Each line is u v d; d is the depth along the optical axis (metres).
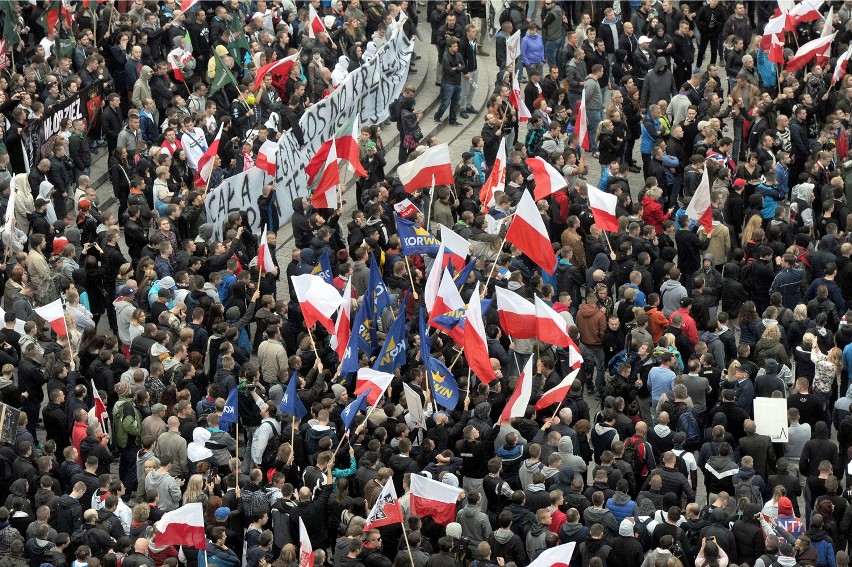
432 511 68.06
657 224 99.19
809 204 101.44
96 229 93.75
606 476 70.44
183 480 73.31
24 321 84.38
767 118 112.94
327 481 70.25
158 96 113.75
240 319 87.50
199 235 93.50
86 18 117.81
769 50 122.25
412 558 65.56
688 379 79.88
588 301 88.19
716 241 96.94
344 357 78.88
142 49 116.94
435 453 73.50
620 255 92.69
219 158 107.88
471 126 128.38
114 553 63.44
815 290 91.81
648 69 123.31
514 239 85.94
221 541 66.31
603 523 67.50
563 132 113.62
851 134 112.44
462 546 65.94
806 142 111.56
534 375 83.38
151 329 81.19
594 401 89.69
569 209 98.44
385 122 124.62
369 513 67.00
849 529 70.38
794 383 85.88
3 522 66.38
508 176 104.31
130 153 105.12
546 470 71.19
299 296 81.62
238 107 111.25
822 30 126.25
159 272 89.12
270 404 75.62
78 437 74.75
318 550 66.00
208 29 120.94
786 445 76.94
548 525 67.44
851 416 77.19
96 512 66.31
